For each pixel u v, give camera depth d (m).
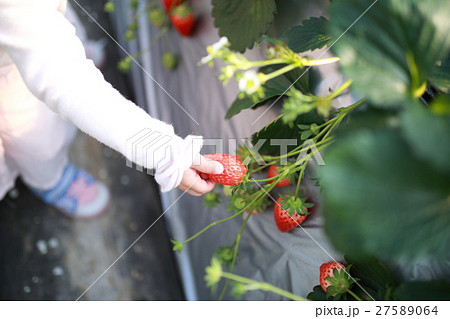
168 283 1.38
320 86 0.72
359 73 0.41
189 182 0.77
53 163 1.33
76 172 1.51
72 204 1.52
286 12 0.84
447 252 0.33
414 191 0.34
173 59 1.14
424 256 0.35
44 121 1.12
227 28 0.81
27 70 0.71
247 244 0.77
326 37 0.71
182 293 0.93
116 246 1.49
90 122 0.69
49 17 0.71
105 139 0.70
